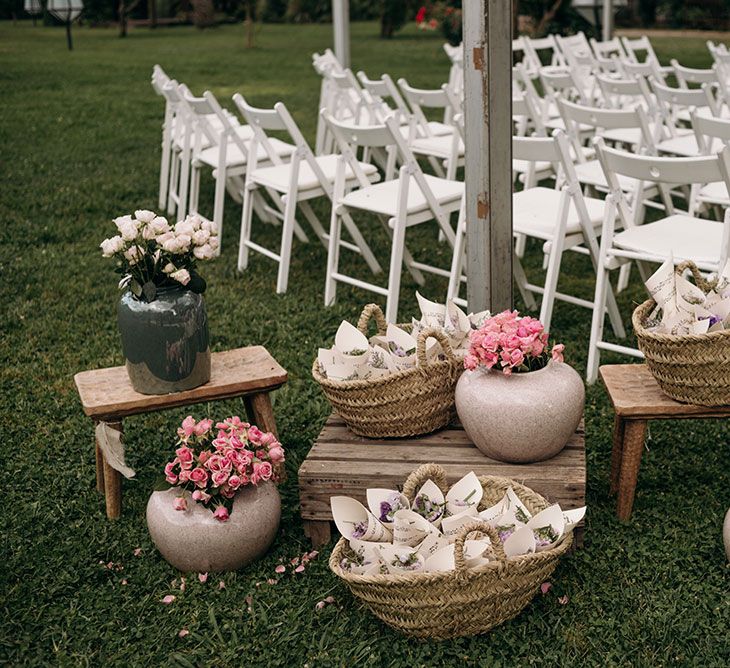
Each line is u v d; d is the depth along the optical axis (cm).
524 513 249
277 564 270
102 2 2691
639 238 372
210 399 290
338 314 453
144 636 246
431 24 1535
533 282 495
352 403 283
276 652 237
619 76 739
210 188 722
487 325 271
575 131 568
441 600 227
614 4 1076
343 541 248
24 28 2697
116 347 427
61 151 848
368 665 231
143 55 1825
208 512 262
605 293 376
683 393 269
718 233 375
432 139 602
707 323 265
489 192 308
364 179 470
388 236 577
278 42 2114
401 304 470
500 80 299
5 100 1192
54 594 261
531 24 1397
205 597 257
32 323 455
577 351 402
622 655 231
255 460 268
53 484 313
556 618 243
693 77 651
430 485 261
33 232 596
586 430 335
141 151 848
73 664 236
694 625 239
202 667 234
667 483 302
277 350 412
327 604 254
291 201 478
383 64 1567
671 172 346
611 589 254
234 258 547
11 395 382
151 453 331
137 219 275
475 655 232
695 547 267
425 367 280
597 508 289
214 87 1312
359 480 271
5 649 242
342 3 773
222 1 2902
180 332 278
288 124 471
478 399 268
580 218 384
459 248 432
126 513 298
